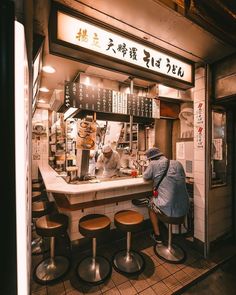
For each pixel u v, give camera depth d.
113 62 1.89
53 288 2.11
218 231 3.00
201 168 2.88
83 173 3.11
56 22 1.57
